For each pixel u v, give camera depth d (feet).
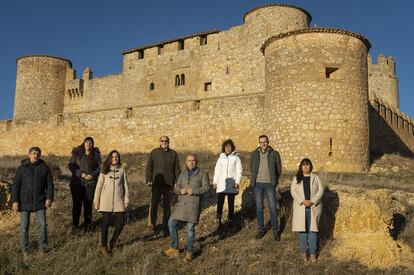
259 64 139.03
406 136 121.19
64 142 118.42
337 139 75.20
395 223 40.60
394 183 63.10
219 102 98.12
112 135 111.45
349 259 33.63
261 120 92.02
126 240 37.04
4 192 41.14
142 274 29.81
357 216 36.19
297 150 75.87
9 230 38.40
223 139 95.96
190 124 100.94
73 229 38.40
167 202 38.83
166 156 39.19
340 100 76.38
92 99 181.78
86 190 38.65
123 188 35.01
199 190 33.47
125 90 173.06
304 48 78.18
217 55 151.74
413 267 33.09
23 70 187.11
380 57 161.48
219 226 39.19
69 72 190.60
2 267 30.83
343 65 77.66
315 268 31.86
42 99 185.16
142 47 170.09
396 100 160.66
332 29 77.87
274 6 139.03
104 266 31.63
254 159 37.60
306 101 76.54
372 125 101.60
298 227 33.35
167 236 38.17
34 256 32.37
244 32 146.20
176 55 161.89
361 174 71.61
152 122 106.32
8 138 128.57
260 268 31.17
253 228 39.01
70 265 31.19
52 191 33.78
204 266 31.94
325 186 42.09
